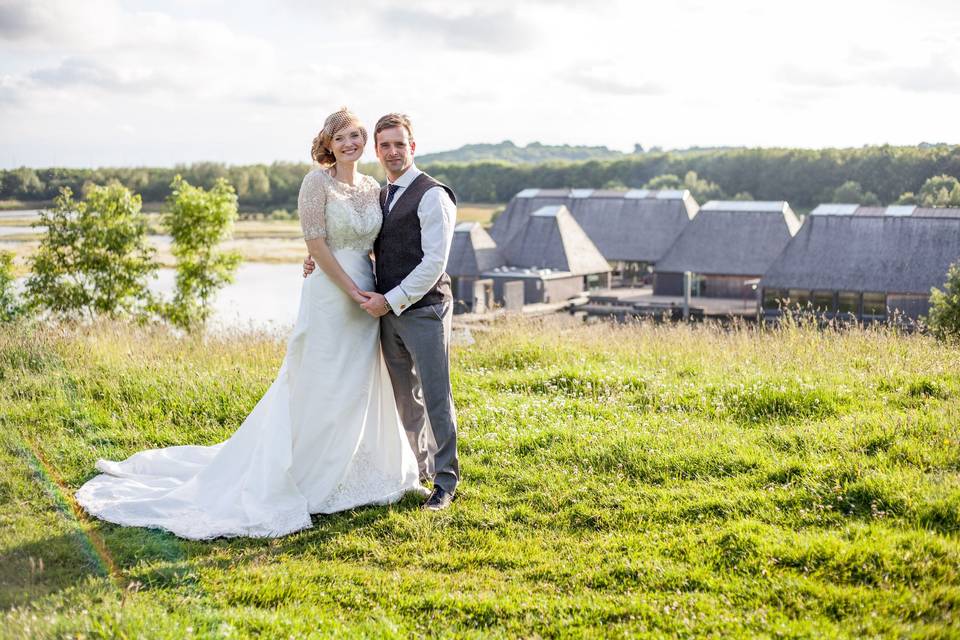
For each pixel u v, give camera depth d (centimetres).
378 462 498
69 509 436
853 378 655
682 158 11506
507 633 324
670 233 5259
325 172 482
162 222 2864
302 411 476
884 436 494
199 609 339
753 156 9775
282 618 329
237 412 656
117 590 347
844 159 6938
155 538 432
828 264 3731
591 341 932
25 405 653
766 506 427
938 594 324
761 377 659
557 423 587
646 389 672
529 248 4453
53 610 310
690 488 462
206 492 486
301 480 475
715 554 379
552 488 478
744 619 322
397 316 481
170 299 3136
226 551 421
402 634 320
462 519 448
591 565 382
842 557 358
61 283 2644
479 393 696
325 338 477
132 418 649
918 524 385
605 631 321
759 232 4531
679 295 4625
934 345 807
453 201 489
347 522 457
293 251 6084
